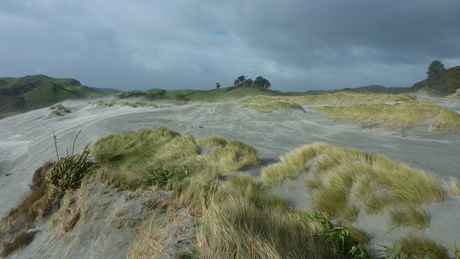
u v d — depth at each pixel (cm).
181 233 273
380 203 330
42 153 1368
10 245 435
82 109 3719
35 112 3394
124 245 312
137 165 786
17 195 838
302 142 1198
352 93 4025
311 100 4062
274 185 493
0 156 1432
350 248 263
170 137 1078
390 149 1002
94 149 1070
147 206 366
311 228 295
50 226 438
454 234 248
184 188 399
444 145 1067
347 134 1385
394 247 250
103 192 427
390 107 1670
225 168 629
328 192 394
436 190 318
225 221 251
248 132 1506
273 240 236
